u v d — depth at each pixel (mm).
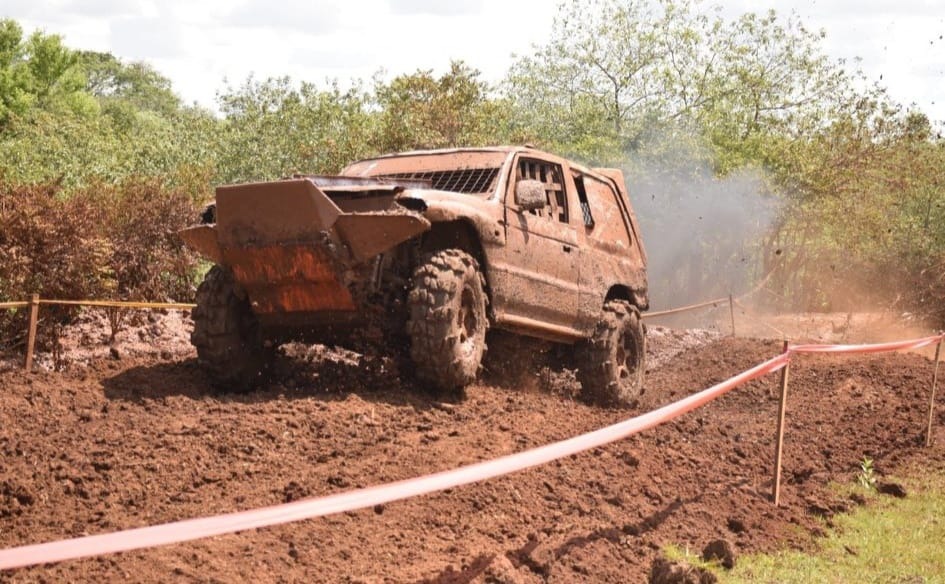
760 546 7492
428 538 6203
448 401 9227
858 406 12578
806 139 28562
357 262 8586
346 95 22828
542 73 30094
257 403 8625
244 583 5215
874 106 28109
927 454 10781
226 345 9164
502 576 5668
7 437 7438
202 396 9117
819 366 14898
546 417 9391
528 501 7121
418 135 19188
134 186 13703
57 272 10867
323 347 10883
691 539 7297
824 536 7984
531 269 10016
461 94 20000
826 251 28297
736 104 29188
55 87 46906
